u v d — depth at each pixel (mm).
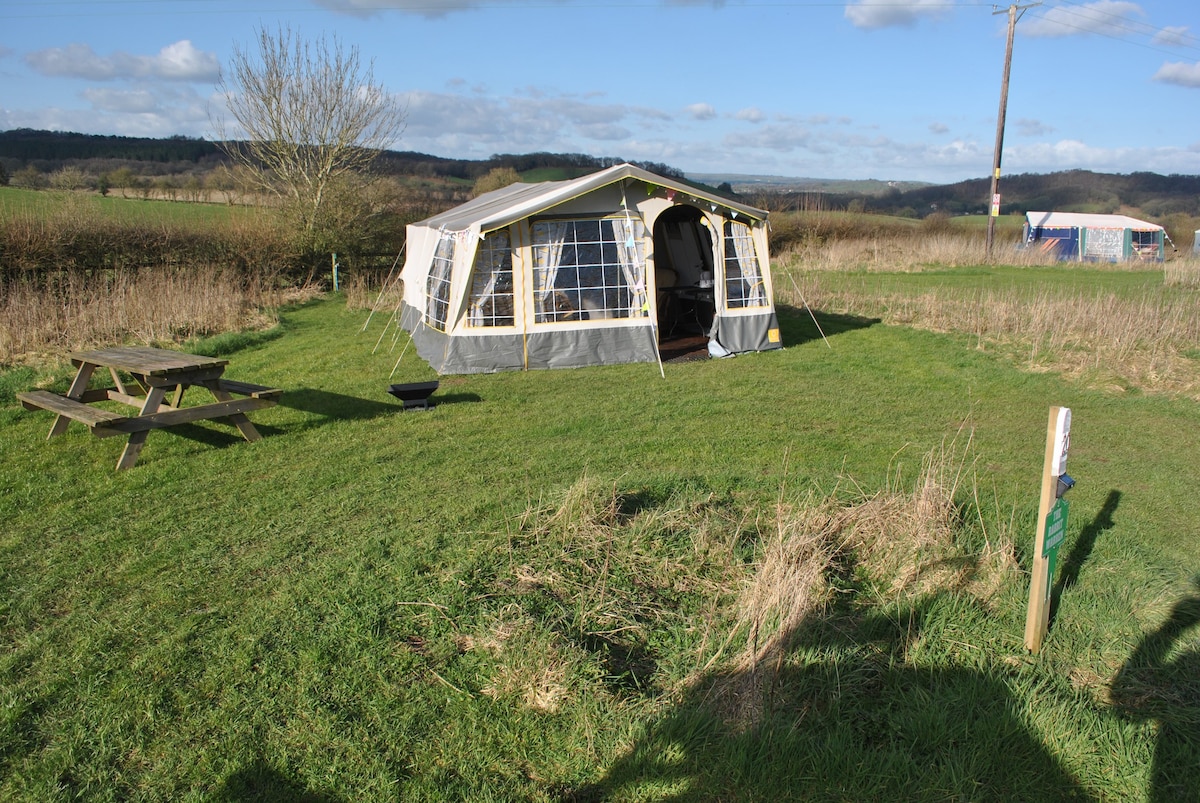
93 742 3002
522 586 4129
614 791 2828
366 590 4070
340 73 20688
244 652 3539
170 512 5246
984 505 5336
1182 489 5910
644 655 3658
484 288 9891
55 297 13320
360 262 20562
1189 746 3045
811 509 4836
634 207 10180
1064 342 10992
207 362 6578
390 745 3002
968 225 36219
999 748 3023
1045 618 3697
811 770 2895
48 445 6777
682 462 6316
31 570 4398
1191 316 11828
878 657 3594
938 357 10664
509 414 7848
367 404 8297
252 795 2756
